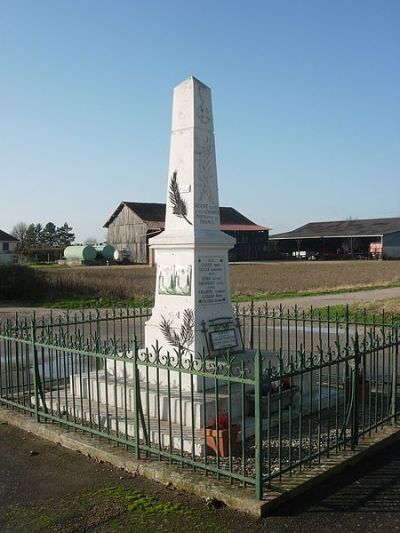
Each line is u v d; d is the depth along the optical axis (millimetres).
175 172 8719
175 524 5133
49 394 8984
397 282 36156
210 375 5840
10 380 9148
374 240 88125
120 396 7992
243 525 5070
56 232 145625
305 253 93125
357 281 37875
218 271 8680
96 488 5941
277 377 5555
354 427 6711
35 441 7453
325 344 14797
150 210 84250
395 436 7176
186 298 8414
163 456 6414
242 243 88188
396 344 7398
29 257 83250
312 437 7047
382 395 7520
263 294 29172
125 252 78562
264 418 7500
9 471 6512
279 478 5758
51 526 5184
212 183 8797
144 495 5715
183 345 8258
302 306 23234
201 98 8664
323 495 5637
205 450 5996
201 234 8406
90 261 74750
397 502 5484
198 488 5625
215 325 8500
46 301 27328
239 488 5551
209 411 7102
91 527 5141
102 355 6879
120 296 28062
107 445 6855
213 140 8867
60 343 7727
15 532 5105
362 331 16906
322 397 8492
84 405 8203
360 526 5023
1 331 9102
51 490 5961
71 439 7105
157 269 8875
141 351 8672
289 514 5246
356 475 6121
